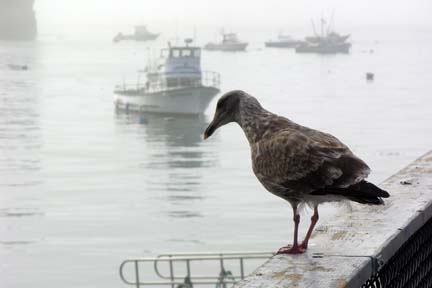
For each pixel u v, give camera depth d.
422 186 4.85
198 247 49.22
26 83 179.50
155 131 103.94
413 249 4.25
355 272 3.45
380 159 84.88
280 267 3.56
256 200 63.44
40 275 43.06
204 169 79.06
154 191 68.69
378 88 173.62
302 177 4.14
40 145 96.00
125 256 46.62
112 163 83.75
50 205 63.75
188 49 110.19
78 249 48.88
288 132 4.30
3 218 58.72
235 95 4.55
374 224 4.09
